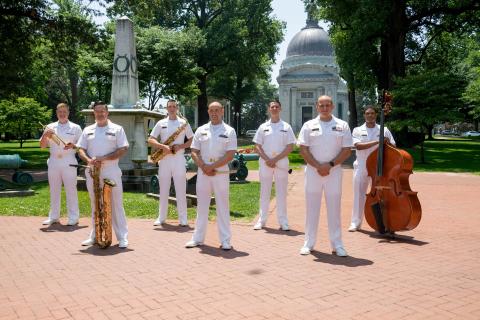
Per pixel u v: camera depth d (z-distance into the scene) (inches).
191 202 401.7
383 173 282.7
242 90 2327.8
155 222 328.8
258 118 3774.6
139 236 293.3
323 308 167.3
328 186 245.4
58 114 332.5
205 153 264.5
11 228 315.3
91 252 251.1
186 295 181.3
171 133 326.6
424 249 257.8
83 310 165.8
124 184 505.0
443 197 483.5
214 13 1830.7
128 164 520.1
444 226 326.3
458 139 2122.3
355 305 170.1
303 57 3016.7
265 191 321.4
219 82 2222.0
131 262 230.5
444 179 671.1
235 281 199.0
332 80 2920.8
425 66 1505.9
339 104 3235.7
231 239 286.0
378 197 283.1
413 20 1197.1
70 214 329.4
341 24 1309.1
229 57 1708.9
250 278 203.5
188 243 264.4
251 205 415.2
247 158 962.7
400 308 167.0
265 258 238.7
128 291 186.2
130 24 545.0
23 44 810.8
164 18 1733.5
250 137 2442.2
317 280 200.5
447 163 939.3
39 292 185.3
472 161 979.3
